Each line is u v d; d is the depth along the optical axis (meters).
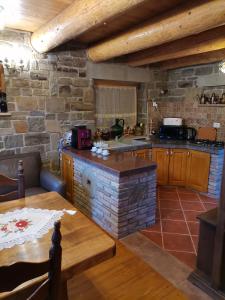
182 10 2.02
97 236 1.27
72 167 3.16
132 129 4.56
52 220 1.43
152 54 3.43
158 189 3.94
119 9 1.77
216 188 3.55
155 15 2.33
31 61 3.08
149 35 2.41
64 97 3.44
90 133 3.34
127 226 2.51
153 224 2.76
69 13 2.14
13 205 1.64
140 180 2.51
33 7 2.18
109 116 4.24
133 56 3.76
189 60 3.79
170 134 4.35
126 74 4.07
